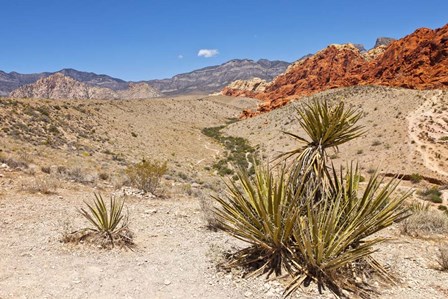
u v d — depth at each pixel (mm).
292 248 5152
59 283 4672
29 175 12164
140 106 99062
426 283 5188
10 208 8234
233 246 6422
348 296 4531
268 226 4891
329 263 4539
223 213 5480
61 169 14242
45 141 30938
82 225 7262
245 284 4770
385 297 4633
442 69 103000
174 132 76125
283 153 5906
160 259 5734
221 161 54062
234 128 95750
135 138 56688
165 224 8047
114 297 4391
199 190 13719
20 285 4535
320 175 5355
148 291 4582
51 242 6188
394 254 6402
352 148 46781
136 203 10312
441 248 6234
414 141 43781
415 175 32625
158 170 12516
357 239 5137
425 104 59156
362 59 183125
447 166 35469
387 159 39625
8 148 19281
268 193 5117
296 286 4559
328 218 4738
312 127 5598
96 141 44031
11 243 6043
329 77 172375
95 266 5316
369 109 64688
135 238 6871
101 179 14125
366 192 5383
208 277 5012
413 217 8555
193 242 6750
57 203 9172
